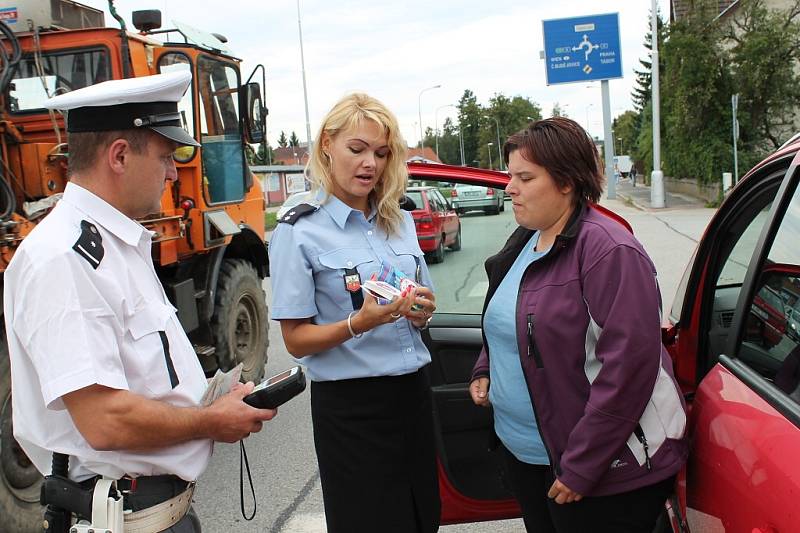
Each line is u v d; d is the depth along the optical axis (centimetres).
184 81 166
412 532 216
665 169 3036
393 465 212
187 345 174
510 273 208
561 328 183
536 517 214
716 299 234
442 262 324
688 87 2205
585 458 175
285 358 692
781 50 2100
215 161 512
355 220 213
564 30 2820
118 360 150
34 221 354
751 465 145
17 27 428
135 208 163
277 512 362
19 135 385
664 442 178
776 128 2234
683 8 2366
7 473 321
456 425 280
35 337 144
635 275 172
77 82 428
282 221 208
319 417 214
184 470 165
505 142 202
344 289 205
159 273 491
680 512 186
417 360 213
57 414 157
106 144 156
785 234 170
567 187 189
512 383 201
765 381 159
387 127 205
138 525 159
